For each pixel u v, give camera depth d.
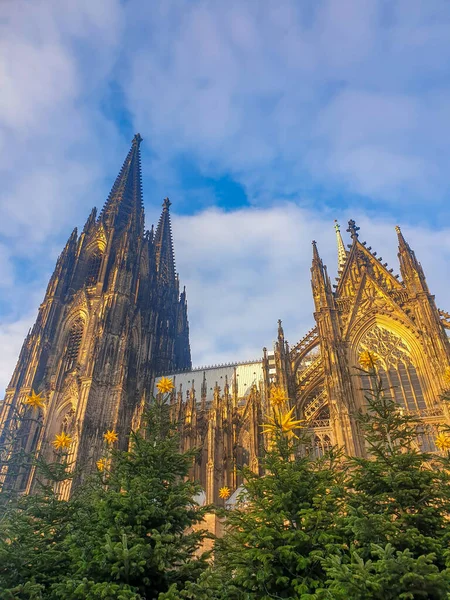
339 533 23.53
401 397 55.59
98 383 90.50
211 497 66.94
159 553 21.91
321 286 65.31
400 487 25.00
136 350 106.94
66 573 23.83
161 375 113.69
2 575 22.17
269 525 25.05
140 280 126.12
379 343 60.41
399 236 69.31
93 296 109.50
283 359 61.56
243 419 78.81
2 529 24.12
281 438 30.27
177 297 157.50
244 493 27.92
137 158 158.88
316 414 57.25
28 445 85.62
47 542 26.42
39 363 98.69
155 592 22.64
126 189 145.50
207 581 20.67
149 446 28.53
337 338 59.78
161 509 24.45
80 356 97.38
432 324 58.25
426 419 51.22
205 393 90.31
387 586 17.88
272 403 48.44
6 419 89.81
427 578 17.28
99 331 97.19
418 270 64.38
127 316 104.69
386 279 66.62
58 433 87.44
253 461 66.12
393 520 24.28
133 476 27.50
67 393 91.19
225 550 25.73
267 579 23.22
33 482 75.62
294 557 22.97
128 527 23.06
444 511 24.27
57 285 112.19
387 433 28.28
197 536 25.72
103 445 82.00
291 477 25.67
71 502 28.83
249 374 104.94
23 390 94.38
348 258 69.88
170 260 165.88
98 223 128.62
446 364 54.25
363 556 21.33
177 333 151.38
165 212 176.75
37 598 20.52
